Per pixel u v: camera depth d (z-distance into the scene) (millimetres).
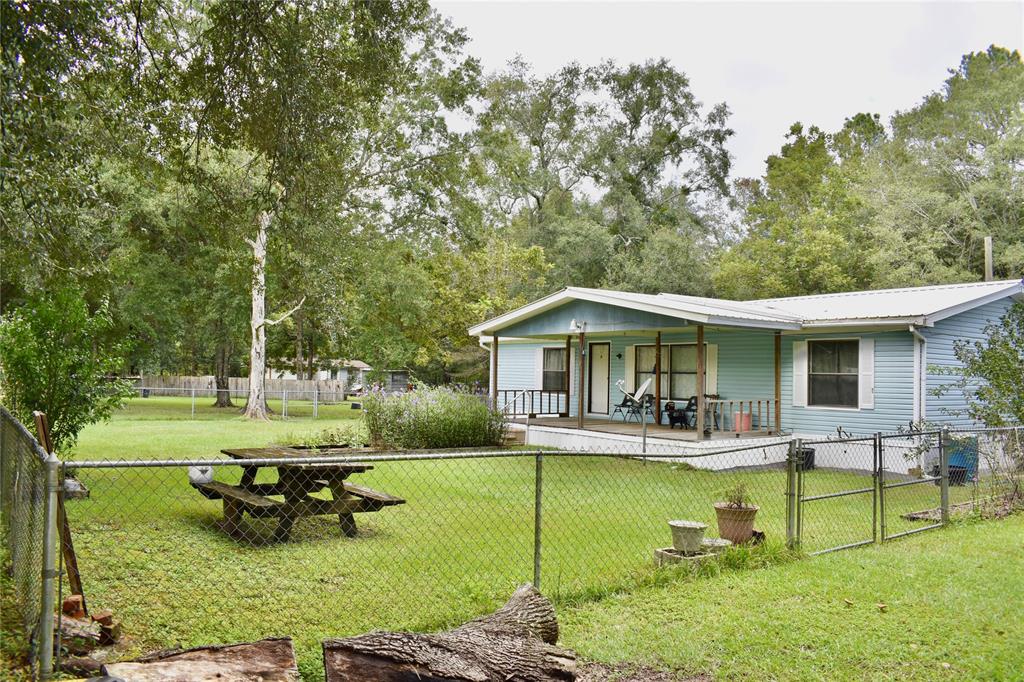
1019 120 31250
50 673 3186
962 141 34750
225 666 2902
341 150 10742
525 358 22031
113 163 13336
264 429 18922
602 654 4219
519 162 23344
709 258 40875
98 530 6691
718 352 16625
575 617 4875
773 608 5078
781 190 46000
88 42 7852
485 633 3645
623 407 18578
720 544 6359
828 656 4254
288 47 8812
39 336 8148
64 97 8336
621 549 6789
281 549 6508
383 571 5848
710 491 10328
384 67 10102
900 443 13211
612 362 19219
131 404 30594
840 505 9570
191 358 40625
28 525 3689
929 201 30266
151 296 24703
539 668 3350
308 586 5387
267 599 5027
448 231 23531
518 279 30625
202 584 5285
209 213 13008
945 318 13500
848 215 31906
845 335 14188
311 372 37094
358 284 25297
